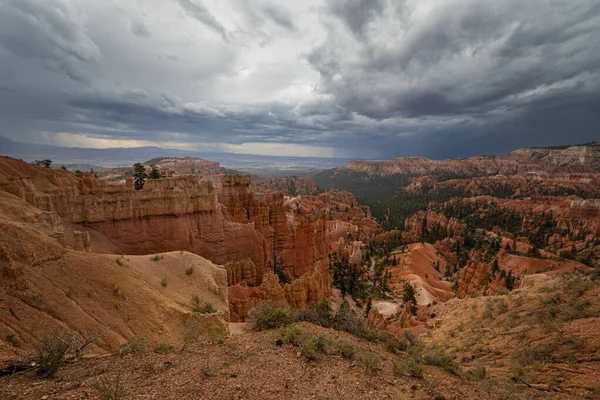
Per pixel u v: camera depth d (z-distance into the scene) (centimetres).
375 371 1101
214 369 938
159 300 1916
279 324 1638
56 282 1534
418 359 1439
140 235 4128
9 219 1908
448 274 10381
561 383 1297
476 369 1405
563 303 2091
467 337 2159
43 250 1591
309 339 1264
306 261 6538
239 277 4812
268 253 6106
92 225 3734
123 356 1005
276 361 1070
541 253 10862
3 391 697
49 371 812
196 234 4800
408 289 7012
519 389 1249
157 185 4606
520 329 1952
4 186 2858
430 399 952
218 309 2341
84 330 1396
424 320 5206
